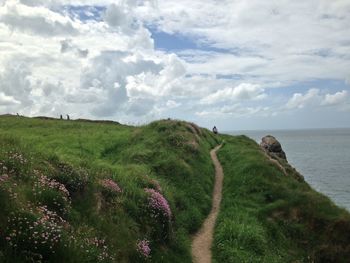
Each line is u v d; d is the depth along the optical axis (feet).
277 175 114.21
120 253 49.03
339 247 83.92
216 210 92.63
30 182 47.21
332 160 489.67
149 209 63.10
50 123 176.04
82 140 127.03
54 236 39.24
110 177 66.08
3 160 48.37
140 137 129.80
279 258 75.51
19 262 34.88
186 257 64.44
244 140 197.77
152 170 95.76
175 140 124.26
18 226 37.63
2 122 168.96
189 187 95.09
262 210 92.48
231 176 117.39
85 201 53.01
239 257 69.67
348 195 240.32
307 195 98.32
